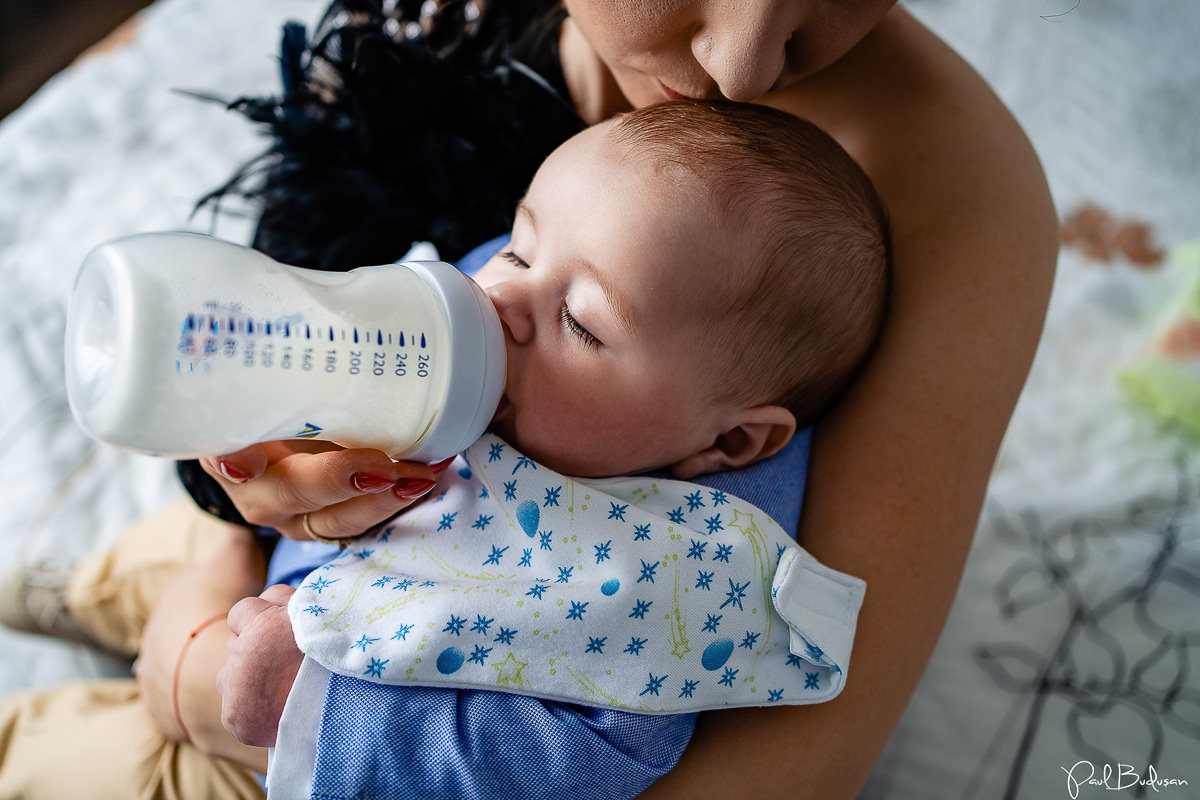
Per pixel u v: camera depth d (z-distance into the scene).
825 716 0.70
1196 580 1.16
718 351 0.72
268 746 0.65
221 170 1.45
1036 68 1.74
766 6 0.60
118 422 0.47
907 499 0.76
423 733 0.62
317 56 0.93
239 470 0.62
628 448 0.74
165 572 1.05
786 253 0.72
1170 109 1.68
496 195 0.95
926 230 0.85
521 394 0.70
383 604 0.65
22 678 1.09
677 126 0.72
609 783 0.64
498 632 0.65
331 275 0.58
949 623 1.16
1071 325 1.42
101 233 1.37
